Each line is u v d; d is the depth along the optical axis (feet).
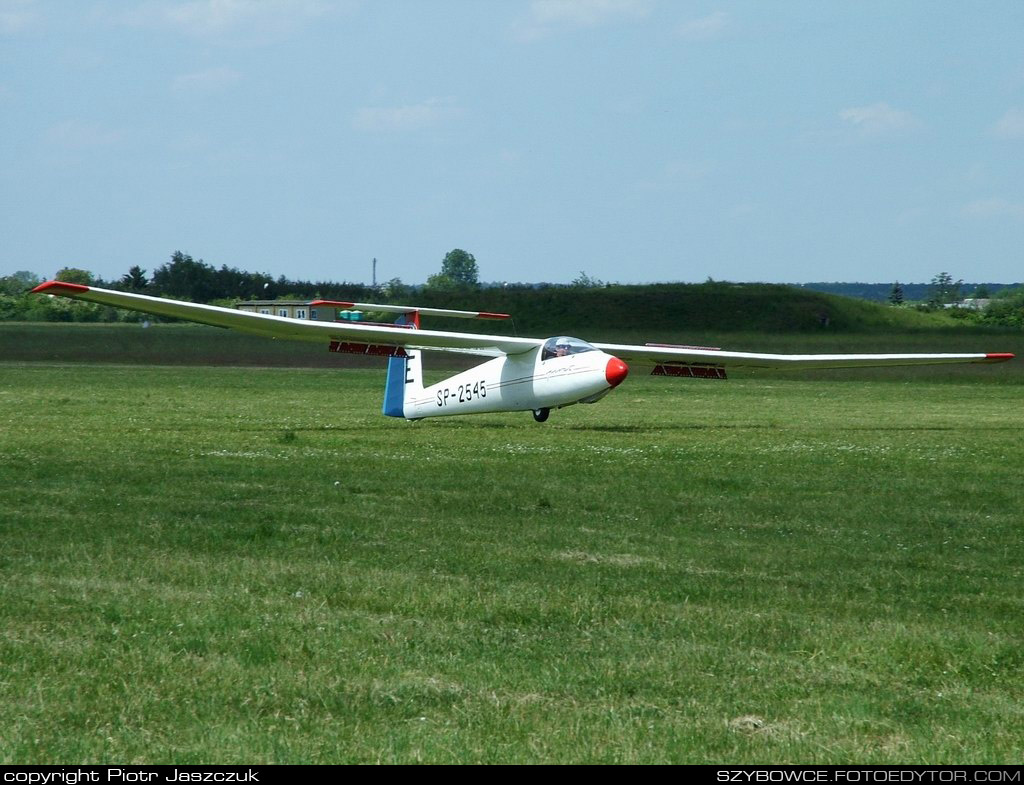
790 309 522.88
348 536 81.20
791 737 45.01
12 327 607.78
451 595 64.34
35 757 41.98
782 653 55.42
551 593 65.46
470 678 50.83
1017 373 389.19
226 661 52.44
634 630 58.70
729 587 68.03
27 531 80.74
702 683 50.80
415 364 199.41
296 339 191.31
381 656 53.62
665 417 212.64
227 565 71.00
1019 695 50.19
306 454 133.80
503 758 42.42
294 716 46.19
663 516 92.38
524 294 579.48
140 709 46.52
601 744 43.86
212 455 130.21
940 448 151.84
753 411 234.99
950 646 56.03
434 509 93.86
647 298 551.18
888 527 88.89
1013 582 70.44
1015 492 108.17
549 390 182.50
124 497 97.25
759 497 103.35
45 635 55.72
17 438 147.23
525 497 100.89
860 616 61.98
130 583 66.08
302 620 59.11
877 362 202.90
